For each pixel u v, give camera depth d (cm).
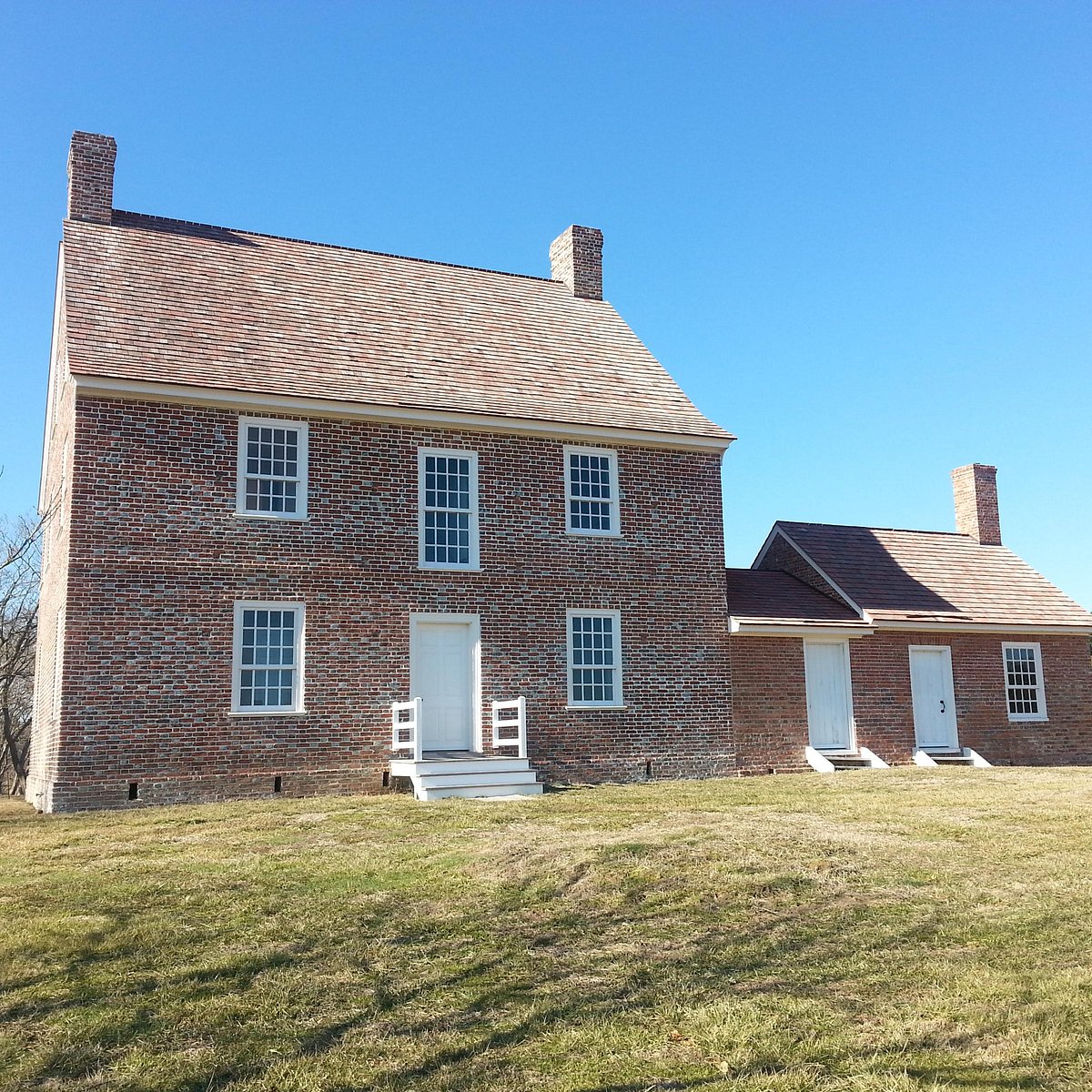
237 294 2023
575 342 2323
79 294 1845
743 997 655
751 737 2105
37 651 2327
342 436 1836
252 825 1338
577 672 1972
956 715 2347
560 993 674
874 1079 532
